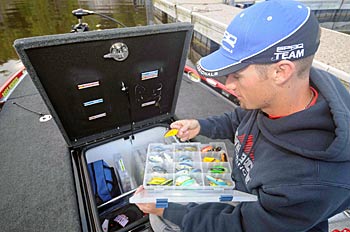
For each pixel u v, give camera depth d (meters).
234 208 0.62
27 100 2.10
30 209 1.19
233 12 3.78
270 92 0.49
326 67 1.82
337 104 0.47
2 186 1.32
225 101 2.20
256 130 0.65
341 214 1.00
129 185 1.29
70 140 1.13
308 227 0.48
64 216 1.16
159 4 5.39
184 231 0.63
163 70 1.07
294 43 0.42
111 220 1.07
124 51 0.88
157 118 1.32
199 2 4.74
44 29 5.21
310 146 0.47
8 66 3.60
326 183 0.44
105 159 1.28
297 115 0.49
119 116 1.18
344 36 2.71
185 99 2.27
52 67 0.80
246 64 0.46
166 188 0.78
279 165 0.52
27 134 1.72
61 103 0.94
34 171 1.42
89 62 0.86
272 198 0.49
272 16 0.44
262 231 0.52
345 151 0.42
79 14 1.06
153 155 1.00
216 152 1.00
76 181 1.00
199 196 0.69
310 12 0.45
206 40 3.93
